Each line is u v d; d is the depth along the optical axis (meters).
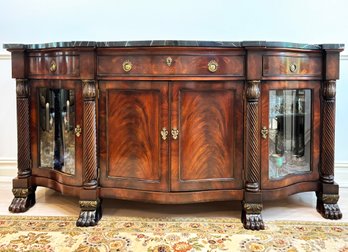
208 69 1.64
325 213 1.80
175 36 2.31
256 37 2.29
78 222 1.68
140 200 1.72
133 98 1.69
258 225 1.64
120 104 1.70
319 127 1.83
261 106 1.69
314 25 2.27
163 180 1.69
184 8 2.30
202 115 1.68
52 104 1.85
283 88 1.72
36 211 1.88
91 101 1.69
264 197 1.72
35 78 1.85
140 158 1.71
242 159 1.70
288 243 1.50
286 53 1.69
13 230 1.62
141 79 1.65
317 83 1.81
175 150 1.68
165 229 1.64
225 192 1.72
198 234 1.59
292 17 2.28
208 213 1.86
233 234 1.59
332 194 1.82
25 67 1.87
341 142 2.30
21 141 1.89
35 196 2.10
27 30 2.36
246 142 1.68
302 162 1.86
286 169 1.81
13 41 2.36
